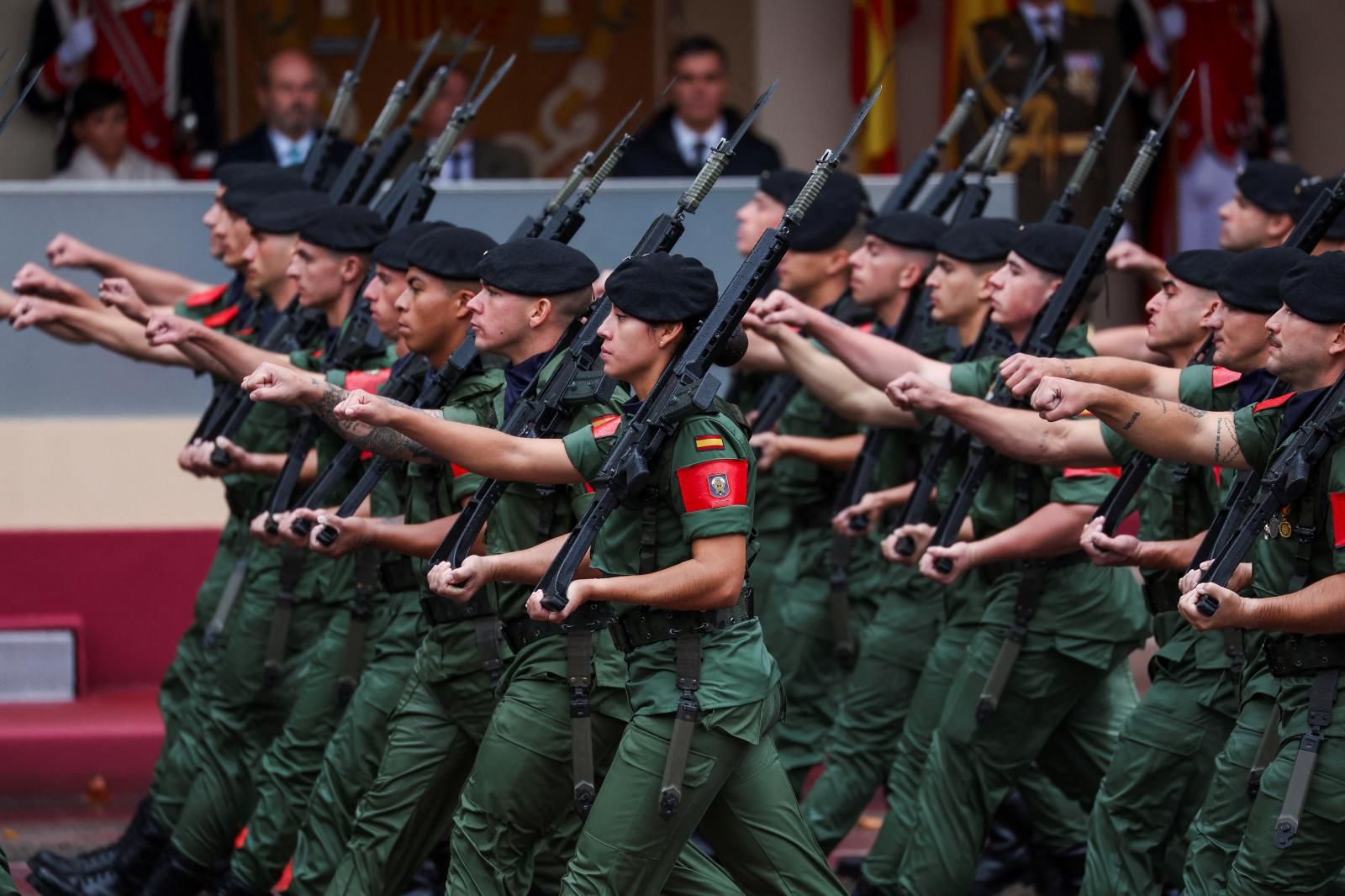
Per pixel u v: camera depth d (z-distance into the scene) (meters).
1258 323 15.84
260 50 36.62
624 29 37.28
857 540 21.69
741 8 37.16
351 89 24.41
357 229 20.30
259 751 20.34
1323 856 14.21
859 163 37.19
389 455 16.61
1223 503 15.96
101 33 34.84
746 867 15.01
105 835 23.70
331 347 19.89
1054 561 17.86
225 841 20.39
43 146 34.88
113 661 27.72
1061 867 19.92
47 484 28.19
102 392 28.41
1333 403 14.07
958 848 18.06
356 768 17.98
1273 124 35.72
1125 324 35.59
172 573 27.81
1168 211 35.38
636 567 14.66
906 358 19.02
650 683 14.53
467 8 37.09
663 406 14.21
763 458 21.41
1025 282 18.84
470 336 16.56
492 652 16.48
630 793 14.46
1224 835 15.29
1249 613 13.74
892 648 20.48
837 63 37.16
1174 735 16.83
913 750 19.25
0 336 28.19
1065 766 18.83
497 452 14.66
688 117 32.09
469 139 34.50
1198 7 35.25
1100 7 35.53
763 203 22.94
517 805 15.64
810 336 20.20
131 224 28.50
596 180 17.81
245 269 23.41
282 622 19.91
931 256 21.47
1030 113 33.91
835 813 20.58
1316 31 36.34
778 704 14.92
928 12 36.91
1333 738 14.13
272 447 20.89
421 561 17.20
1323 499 14.09
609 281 14.65
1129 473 16.08
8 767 25.55
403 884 17.05
